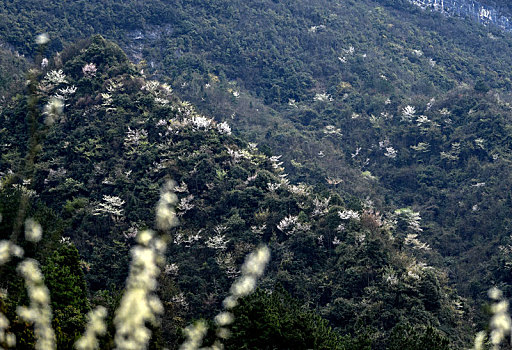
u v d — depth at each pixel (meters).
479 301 52.38
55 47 105.88
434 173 85.12
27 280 9.36
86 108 67.25
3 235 25.52
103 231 51.53
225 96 100.44
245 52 123.81
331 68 123.25
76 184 56.38
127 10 123.81
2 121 67.25
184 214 54.28
